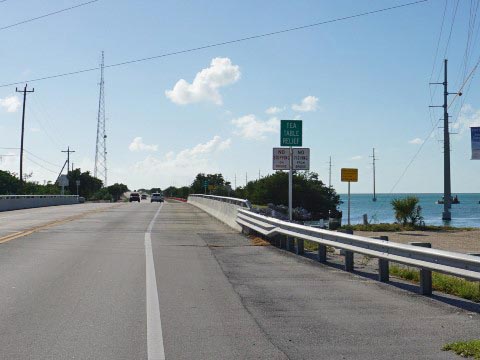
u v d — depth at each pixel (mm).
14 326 7848
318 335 7488
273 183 77375
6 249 16531
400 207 32281
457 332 7645
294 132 21453
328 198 81438
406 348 6875
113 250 16562
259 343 7094
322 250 14695
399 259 10680
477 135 23781
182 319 8344
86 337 7301
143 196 138875
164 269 13078
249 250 17109
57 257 14883
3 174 78875
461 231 29266
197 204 53938
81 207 49906
